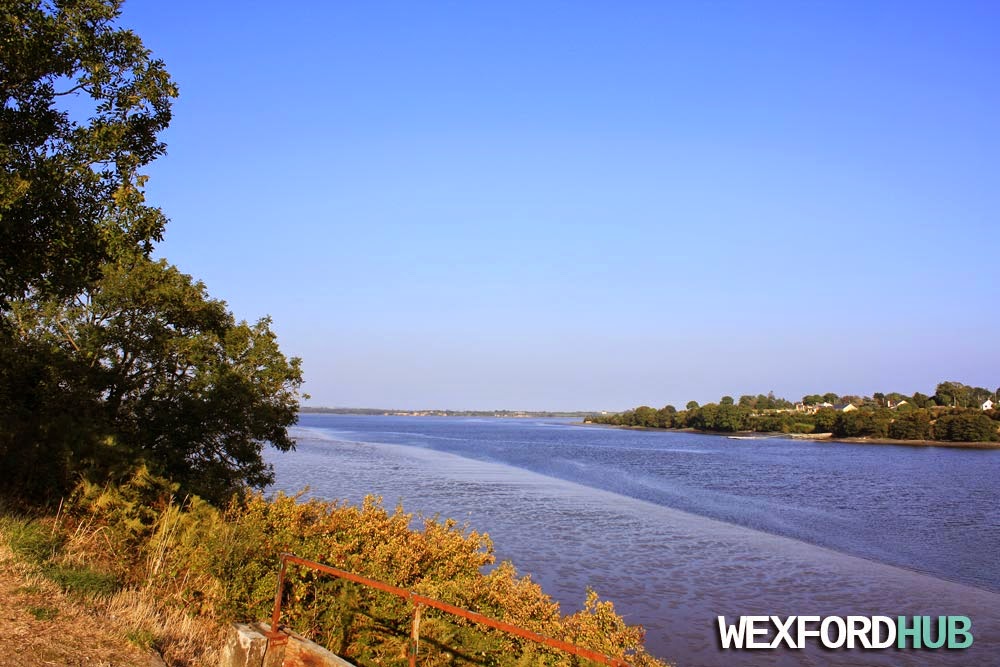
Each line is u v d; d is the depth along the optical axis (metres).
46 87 10.12
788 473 61.62
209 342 17.89
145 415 17.22
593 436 150.38
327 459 57.34
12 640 5.79
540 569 19.08
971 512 36.34
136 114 10.86
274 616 6.82
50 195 9.66
